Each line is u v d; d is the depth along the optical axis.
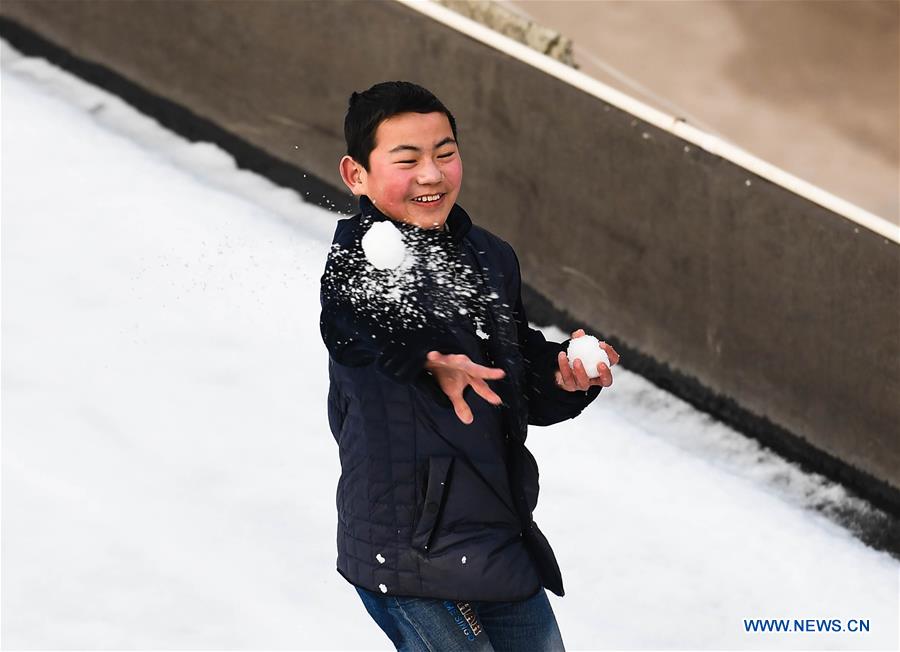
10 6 22.09
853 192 29.03
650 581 13.60
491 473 8.59
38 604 12.27
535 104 17.48
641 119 16.64
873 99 31.52
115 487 13.84
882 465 15.46
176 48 20.66
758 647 12.97
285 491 14.09
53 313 16.59
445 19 18.03
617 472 15.17
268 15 19.62
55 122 20.38
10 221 18.23
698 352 16.81
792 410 16.14
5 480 13.73
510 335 8.64
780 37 33.09
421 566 8.55
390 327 7.64
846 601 13.80
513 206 18.00
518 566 8.64
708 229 16.41
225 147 20.50
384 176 8.25
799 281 15.80
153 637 12.03
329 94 19.31
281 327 16.70
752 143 29.77
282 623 12.33
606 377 8.55
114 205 18.73
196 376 15.74
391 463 8.50
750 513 14.83
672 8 33.75
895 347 15.16
